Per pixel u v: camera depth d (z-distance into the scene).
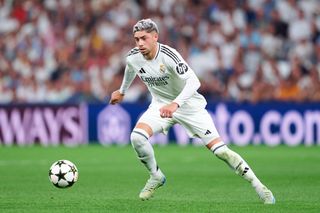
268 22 71.44
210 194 27.58
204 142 24.89
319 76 65.06
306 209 22.66
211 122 24.91
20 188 29.66
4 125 59.75
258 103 58.25
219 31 70.94
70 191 28.62
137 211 22.28
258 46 69.12
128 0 74.06
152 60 24.47
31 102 63.22
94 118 59.38
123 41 71.00
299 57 67.56
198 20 72.06
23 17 74.56
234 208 22.92
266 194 24.09
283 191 28.42
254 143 58.34
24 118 59.59
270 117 58.25
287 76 65.75
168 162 44.06
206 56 68.81
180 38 71.06
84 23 72.88
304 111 57.88
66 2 74.44
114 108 59.19
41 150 54.09
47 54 71.38
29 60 70.94
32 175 35.53
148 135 24.64
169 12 72.88
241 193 27.89
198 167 40.50
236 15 72.00
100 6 73.88
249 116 58.25
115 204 24.09
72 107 59.41
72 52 70.81
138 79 65.31
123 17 73.06
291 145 57.91
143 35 24.00
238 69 67.06
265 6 72.38
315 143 57.91
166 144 59.69
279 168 39.38
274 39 70.12
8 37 73.19
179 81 24.58
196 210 22.47
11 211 22.34
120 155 49.53
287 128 58.12
